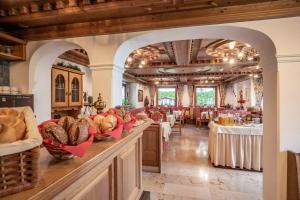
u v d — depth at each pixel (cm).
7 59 243
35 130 53
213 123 393
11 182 45
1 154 43
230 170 339
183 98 1144
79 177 68
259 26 184
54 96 310
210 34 218
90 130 81
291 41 178
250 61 498
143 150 335
